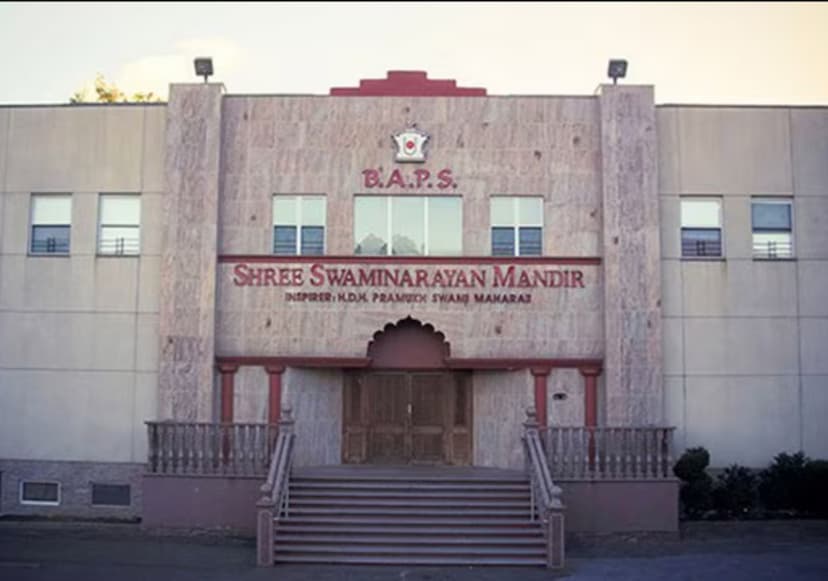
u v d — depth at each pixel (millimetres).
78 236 22875
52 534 20203
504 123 22828
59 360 22625
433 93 23141
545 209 22625
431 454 23094
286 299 22375
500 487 19641
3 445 22516
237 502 19984
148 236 22781
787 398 22469
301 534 18188
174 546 19016
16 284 22828
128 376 22484
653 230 22125
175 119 22469
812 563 17469
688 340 22516
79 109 23203
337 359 22156
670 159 22922
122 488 22250
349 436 23219
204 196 22250
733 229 22844
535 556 17703
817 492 20969
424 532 18172
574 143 22766
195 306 21969
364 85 23047
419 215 22766
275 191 22688
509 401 22406
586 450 20078
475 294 22359
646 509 19750
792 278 22750
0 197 23078
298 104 22859
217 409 22094
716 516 21344
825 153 23109
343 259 22406
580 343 22266
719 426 22344
